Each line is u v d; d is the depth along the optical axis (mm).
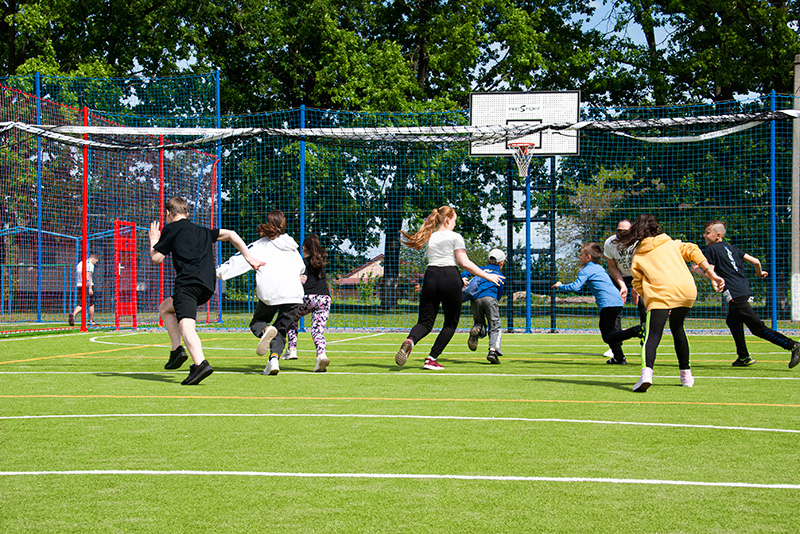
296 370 8844
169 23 27844
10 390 7062
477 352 11469
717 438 4754
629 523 3074
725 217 20359
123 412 5797
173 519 3133
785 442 4637
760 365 9406
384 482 3703
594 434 4883
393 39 29609
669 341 13969
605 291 9609
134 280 16625
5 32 28922
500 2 27625
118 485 3656
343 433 4930
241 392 6922
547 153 16578
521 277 18391
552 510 3252
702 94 27234
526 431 4984
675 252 7059
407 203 22766
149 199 17750
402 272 21266
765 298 18047
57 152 20016
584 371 8734
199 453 4344
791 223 18219
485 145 16688
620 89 28391
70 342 13312
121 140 15383
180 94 22969
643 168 22125
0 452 4379
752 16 25594
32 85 23234
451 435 4859
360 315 21453
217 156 17297
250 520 3119
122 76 27797
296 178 23281
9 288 21078
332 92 26438
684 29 27781
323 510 3254
